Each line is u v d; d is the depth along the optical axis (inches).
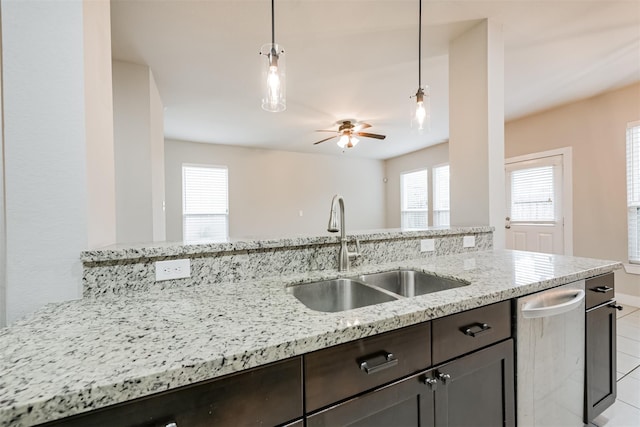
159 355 23.4
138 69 103.3
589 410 54.4
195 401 22.7
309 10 77.6
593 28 86.5
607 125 130.6
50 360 22.6
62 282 36.6
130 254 39.8
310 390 27.5
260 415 25.1
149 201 102.9
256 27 84.6
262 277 50.1
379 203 288.8
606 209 131.2
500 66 84.7
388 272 58.9
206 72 110.2
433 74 115.5
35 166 35.2
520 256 70.8
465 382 38.3
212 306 35.6
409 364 33.5
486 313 40.4
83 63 37.2
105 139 45.9
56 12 36.1
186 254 43.9
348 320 30.9
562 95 133.0
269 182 242.5
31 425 18.3
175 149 211.3
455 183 92.1
